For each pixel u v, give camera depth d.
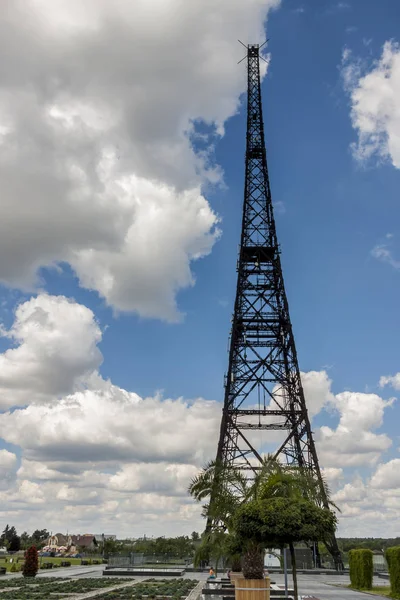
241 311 100.81
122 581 70.69
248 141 114.62
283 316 100.12
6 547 195.25
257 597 33.03
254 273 104.56
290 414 94.75
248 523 30.64
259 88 118.88
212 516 38.97
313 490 34.59
